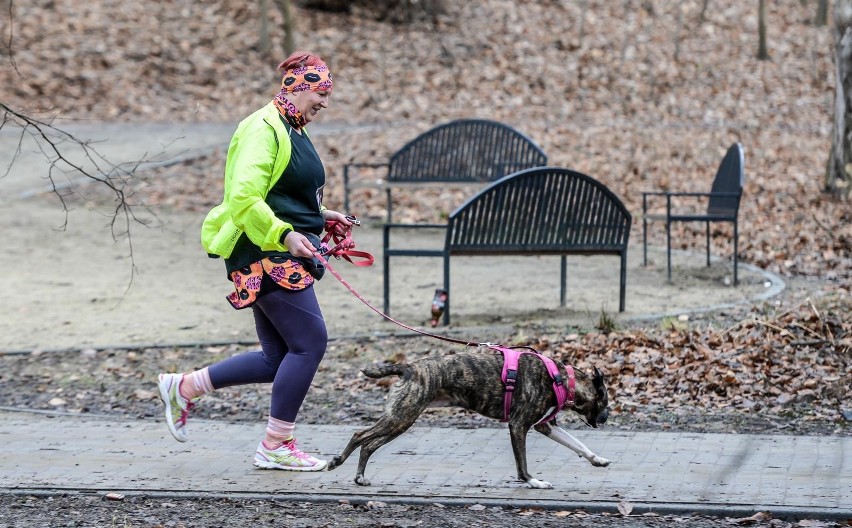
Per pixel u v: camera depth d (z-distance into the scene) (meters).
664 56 34.66
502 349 6.89
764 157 24.14
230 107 29.98
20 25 32.34
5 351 11.45
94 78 30.34
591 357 10.39
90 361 11.12
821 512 6.16
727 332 10.98
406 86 31.66
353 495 6.59
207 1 36.12
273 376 7.42
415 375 6.64
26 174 22.52
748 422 8.50
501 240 12.28
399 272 15.85
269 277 7.01
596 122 28.41
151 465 7.36
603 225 12.52
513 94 31.27
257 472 7.19
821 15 38.00
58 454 7.67
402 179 18.70
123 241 17.95
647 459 7.40
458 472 7.14
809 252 16.06
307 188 7.10
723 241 17.25
